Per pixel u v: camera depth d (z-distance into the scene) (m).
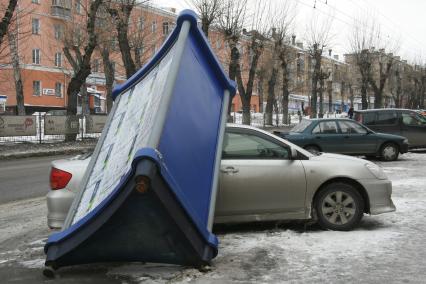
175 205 4.67
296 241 5.98
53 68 51.00
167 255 4.92
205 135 5.57
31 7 47.19
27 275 5.06
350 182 6.57
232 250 5.66
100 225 4.68
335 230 6.46
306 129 14.84
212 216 5.18
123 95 7.08
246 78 71.12
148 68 6.82
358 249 5.61
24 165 16.27
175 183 4.68
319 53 50.03
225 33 33.25
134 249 4.89
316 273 4.84
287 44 46.12
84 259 4.94
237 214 6.30
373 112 17.73
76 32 33.19
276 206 6.36
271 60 45.22
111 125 6.62
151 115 5.10
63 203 6.18
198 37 6.27
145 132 4.96
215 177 5.43
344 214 6.51
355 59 53.69
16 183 11.90
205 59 6.39
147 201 4.57
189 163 5.08
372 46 51.94
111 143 6.00
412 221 6.97
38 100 49.78
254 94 78.44
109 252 4.90
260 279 4.70
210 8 31.05
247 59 47.59
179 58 5.50
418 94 79.06
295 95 84.12
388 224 6.83
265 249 5.67
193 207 4.93
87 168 6.01
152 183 4.40
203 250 4.93
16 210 8.47
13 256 5.75
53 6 49.41
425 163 14.79
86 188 5.62
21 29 39.94
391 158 15.32
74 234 4.85
